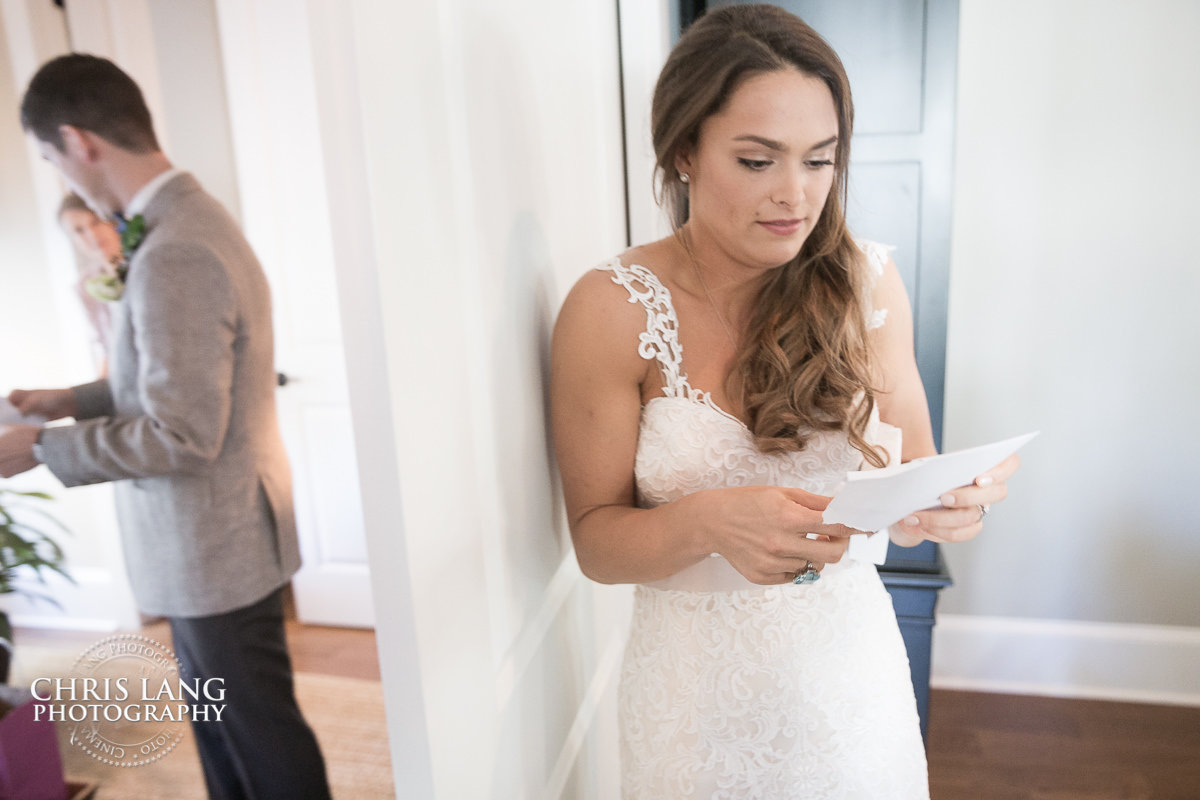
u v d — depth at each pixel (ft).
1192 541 7.53
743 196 2.85
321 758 4.75
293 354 8.68
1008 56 7.04
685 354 3.24
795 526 2.56
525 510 3.10
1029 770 6.84
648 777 3.29
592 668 4.22
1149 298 7.22
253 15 7.69
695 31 2.92
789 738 3.19
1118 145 7.02
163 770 4.96
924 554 5.40
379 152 1.93
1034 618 7.98
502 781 2.81
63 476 3.47
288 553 4.45
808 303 3.19
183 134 7.89
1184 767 6.80
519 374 3.01
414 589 2.12
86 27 6.54
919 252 5.18
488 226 2.68
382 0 1.94
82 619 4.35
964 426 7.76
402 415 2.05
